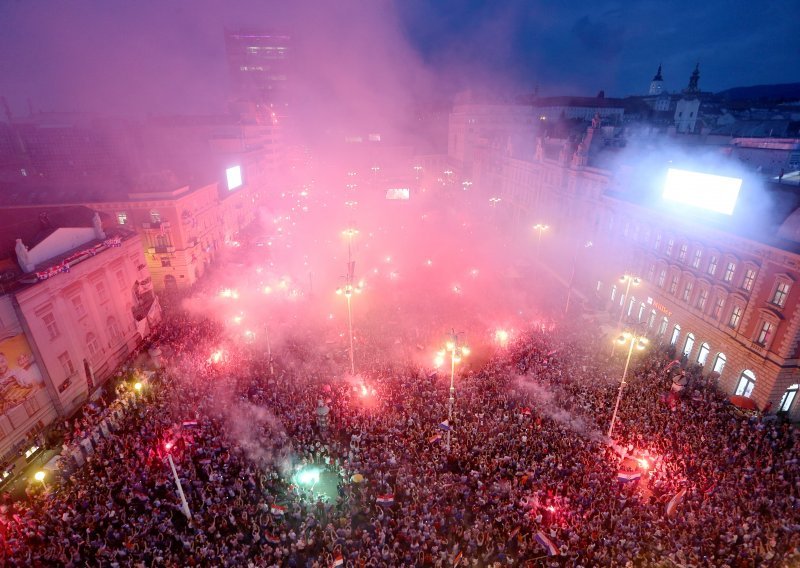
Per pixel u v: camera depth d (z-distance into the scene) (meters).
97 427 32.28
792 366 33.47
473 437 31.22
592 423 32.28
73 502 26.80
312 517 25.66
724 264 39.09
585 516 24.83
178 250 62.94
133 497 27.08
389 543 24.42
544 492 26.52
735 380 37.47
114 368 43.16
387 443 30.98
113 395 39.47
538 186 82.31
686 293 43.84
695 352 42.38
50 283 35.50
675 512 24.86
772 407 34.81
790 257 32.22
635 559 22.78
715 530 23.42
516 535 24.69
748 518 23.56
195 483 27.88
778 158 55.81
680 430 30.81
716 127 113.81
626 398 34.66
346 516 26.45
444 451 30.28
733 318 38.16
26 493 28.50
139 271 50.19
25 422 33.09
